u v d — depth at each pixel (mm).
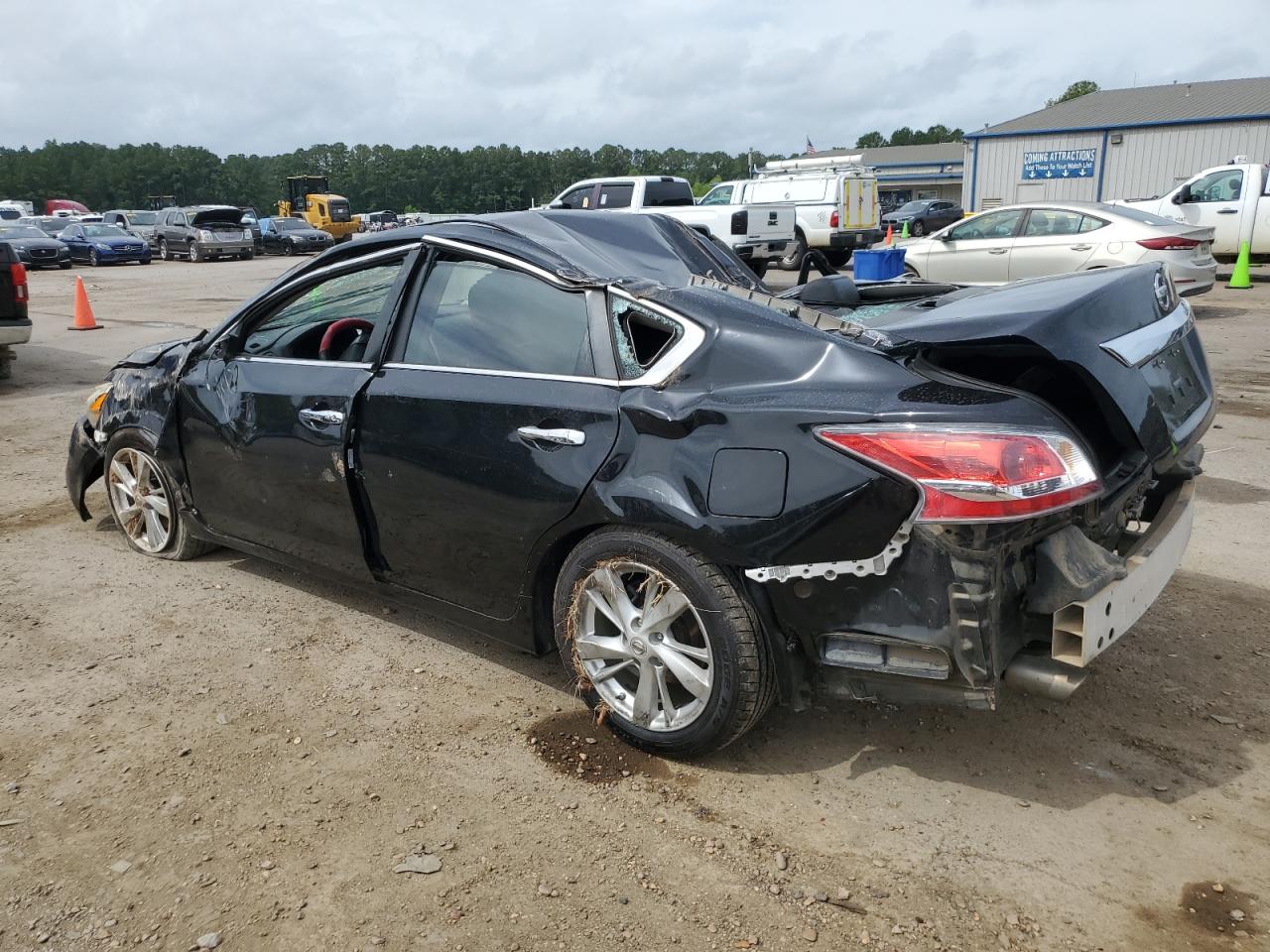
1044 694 2473
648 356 2934
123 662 3578
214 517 4156
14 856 2529
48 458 6523
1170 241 11773
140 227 35875
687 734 2814
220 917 2316
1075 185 37000
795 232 19953
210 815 2697
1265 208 15906
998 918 2301
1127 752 2949
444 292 3338
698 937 2254
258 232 36406
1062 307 2750
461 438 3107
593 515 2814
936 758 2945
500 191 149000
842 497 2430
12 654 3643
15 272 9398
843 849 2547
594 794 2787
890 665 2502
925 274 13773
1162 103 36562
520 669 3535
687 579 2666
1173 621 3791
